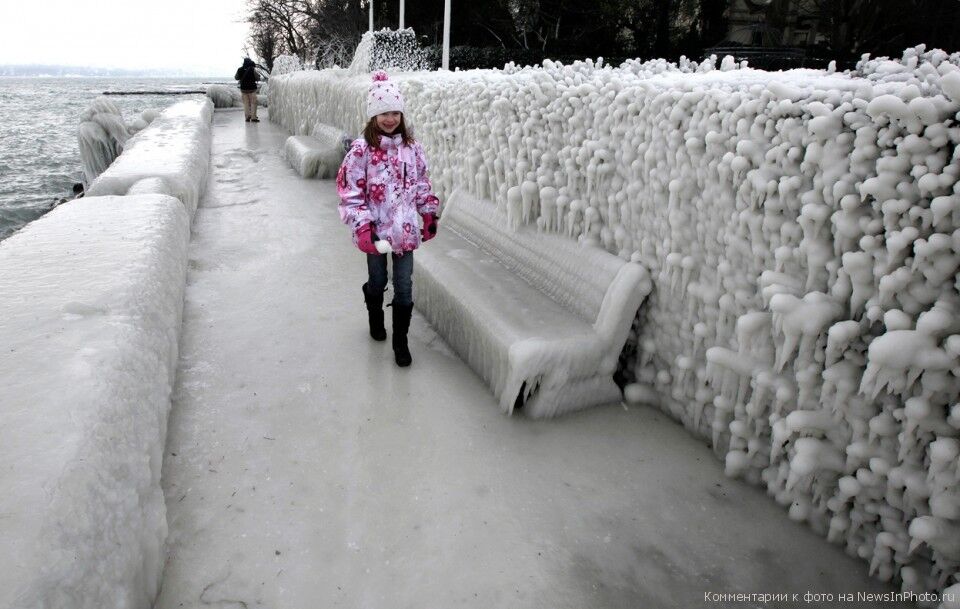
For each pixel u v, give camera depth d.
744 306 2.36
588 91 3.09
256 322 3.76
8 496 1.34
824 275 2.04
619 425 2.81
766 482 2.38
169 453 2.50
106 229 3.35
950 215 1.66
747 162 2.21
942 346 1.71
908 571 1.87
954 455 1.67
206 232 5.64
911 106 1.66
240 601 1.84
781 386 2.19
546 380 2.75
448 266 3.69
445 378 3.17
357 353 3.41
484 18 20.33
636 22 15.80
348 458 2.52
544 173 3.43
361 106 7.82
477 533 2.14
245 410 2.83
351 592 1.89
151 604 1.77
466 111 4.41
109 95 54.41
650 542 2.13
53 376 1.81
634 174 2.84
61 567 1.25
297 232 5.67
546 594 1.91
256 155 10.38
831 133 1.91
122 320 2.27
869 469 1.97
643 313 2.95
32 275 2.62
